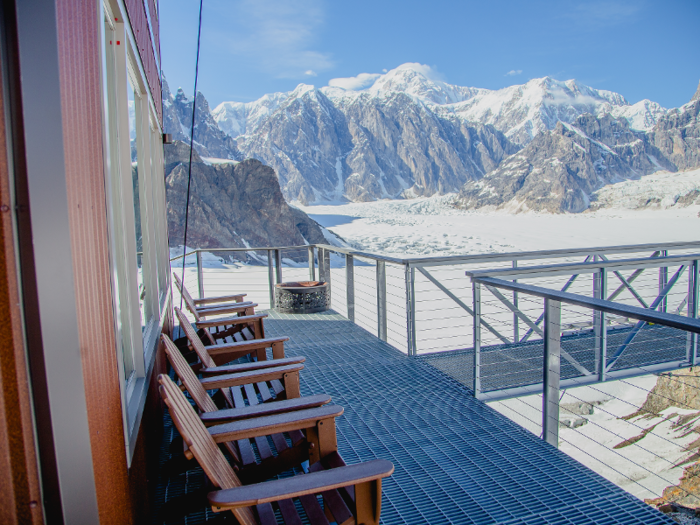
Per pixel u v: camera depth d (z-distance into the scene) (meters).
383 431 2.67
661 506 5.52
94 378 0.94
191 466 2.09
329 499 1.45
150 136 3.16
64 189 0.79
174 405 1.30
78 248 0.88
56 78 0.77
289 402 1.86
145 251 2.84
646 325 5.07
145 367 1.88
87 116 1.05
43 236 0.78
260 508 1.43
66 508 0.83
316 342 4.65
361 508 1.35
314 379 3.58
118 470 1.14
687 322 1.52
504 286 2.71
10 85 0.76
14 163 0.77
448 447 2.46
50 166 0.78
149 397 2.01
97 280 1.05
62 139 0.78
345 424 2.77
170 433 2.65
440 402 3.09
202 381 2.29
